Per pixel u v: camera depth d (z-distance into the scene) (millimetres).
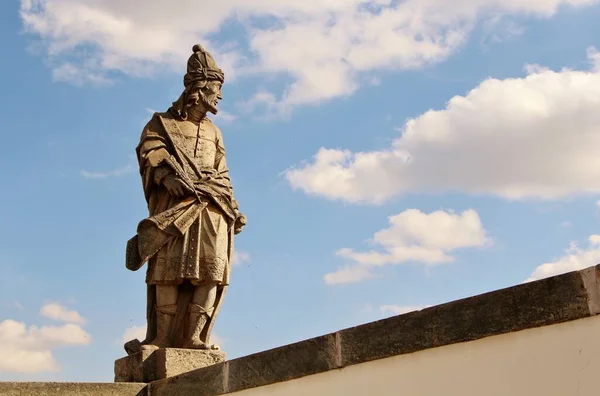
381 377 8367
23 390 9875
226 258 11430
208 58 11891
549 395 7105
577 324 7008
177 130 11617
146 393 10695
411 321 8156
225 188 11578
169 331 11211
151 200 11570
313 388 9000
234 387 9812
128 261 11289
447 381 7820
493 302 7559
